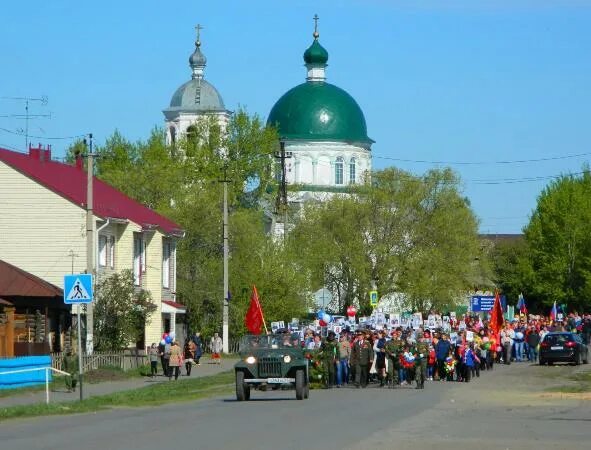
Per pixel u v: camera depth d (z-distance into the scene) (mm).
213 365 60438
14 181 58812
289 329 57750
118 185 79625
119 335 53531
